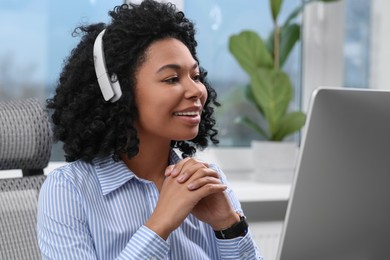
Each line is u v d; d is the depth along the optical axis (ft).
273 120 8.86
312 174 3.17
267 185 8.74
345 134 3.17
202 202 4.13
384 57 10.01
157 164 4.36
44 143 5.21
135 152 4.12
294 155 8.95
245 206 8.85
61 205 4.05
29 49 8.16
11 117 5.18
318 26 9.73
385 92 3.18
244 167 9.44
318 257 3.31
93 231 4.07
